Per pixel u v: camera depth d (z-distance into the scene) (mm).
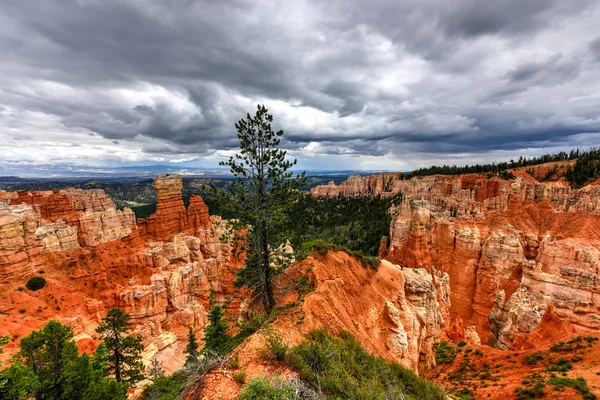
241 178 22922
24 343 18750
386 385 17453
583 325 50406
